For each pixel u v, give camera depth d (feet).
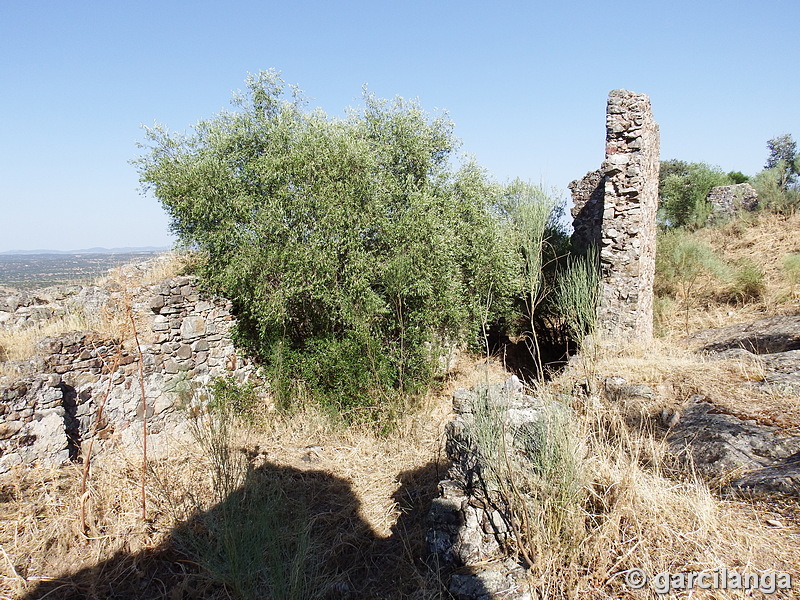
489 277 31.73
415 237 27.84
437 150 33.99
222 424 18.54
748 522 9.34
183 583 12.67
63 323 25.30
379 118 33.30
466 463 11.79
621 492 9.77
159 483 17.03
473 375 33.30
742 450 12.07
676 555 8.59
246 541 12.17
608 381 17.67
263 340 29.27
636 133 26.50
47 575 13.20
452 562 10.14
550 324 39.14
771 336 24.32
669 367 18.17
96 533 14.78
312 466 20.40
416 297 29.07
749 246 45.44
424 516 14.80
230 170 27.76
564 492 9.52
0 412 18.37
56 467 19.54
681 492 10.18
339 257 28.09
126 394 24.20
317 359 27.99
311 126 28.81
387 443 22.86
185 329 26.91
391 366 28.19
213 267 27.58
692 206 60.80
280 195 26.89
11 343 23.89
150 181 27.68
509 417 12.63
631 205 26.68
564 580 8.68
